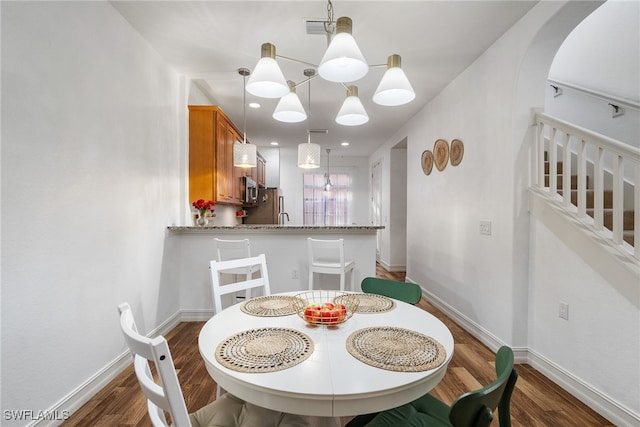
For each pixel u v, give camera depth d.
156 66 2.58
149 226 2.48
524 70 2.15
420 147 4.02
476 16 2.10
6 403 1.31
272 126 4.82
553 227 1.98
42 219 1.48
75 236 1.68
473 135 2.74
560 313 1.94
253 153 3.29
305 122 4.59
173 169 2.93
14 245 1.35
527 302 2.22
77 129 1.70
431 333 1.14
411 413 1.08
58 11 1.56
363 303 1.49
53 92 1.54
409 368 0.89
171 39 2.39
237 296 3.10
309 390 0.79
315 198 7.29
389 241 5.60
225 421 1.04
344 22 1.18
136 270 2.29
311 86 3.26
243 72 2.97
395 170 5.57
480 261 2.63
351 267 2.82
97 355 1.85
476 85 2.69
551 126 2.04
